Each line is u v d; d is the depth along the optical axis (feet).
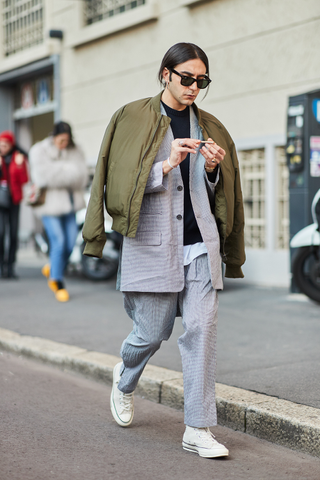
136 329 10.53
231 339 17.19
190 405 10.01
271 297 23.98
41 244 31.04
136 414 12.37
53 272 24.41
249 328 18.57
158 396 13.12
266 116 26.96
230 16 28.12
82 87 37.27
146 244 9.98
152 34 32.09
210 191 10.22
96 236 10.21
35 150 23.79
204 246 10.12
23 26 43.60
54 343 17.11
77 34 36.99
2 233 30.96
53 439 10.85
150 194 9.97
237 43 27.94
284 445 10.68
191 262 10.09
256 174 27.86
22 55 42.14
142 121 9.95
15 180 30.37
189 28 30.07
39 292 26.66
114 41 34.58
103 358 15.30
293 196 23.41
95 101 36.32
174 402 12.77
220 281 10.11
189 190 10.04
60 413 12.37
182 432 11.34
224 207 10.17
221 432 11.43
